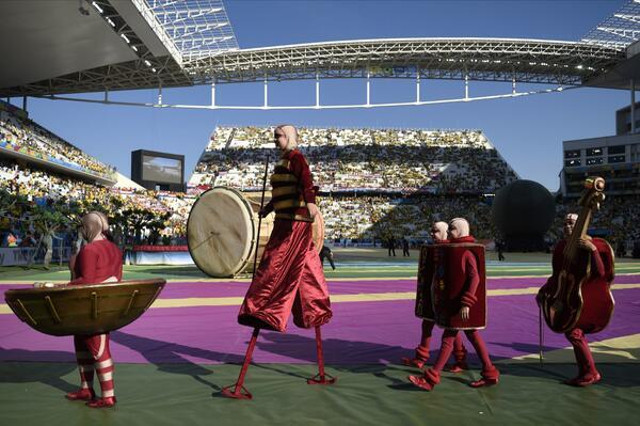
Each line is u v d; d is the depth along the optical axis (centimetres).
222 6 3866
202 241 1452
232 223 1414
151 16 3597
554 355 548
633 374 468
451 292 418
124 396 399
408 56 5025
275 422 342
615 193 6644
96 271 370
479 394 406
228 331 678
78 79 4800
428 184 7144
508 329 702
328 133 8306
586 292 418
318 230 1533
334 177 7262
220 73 5016
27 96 5122
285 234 400
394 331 683
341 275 1762
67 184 4600
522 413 360
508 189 4409
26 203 2464
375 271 2003
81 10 2991
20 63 3969
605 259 416
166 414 357
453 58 5081
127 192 5497
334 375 464
